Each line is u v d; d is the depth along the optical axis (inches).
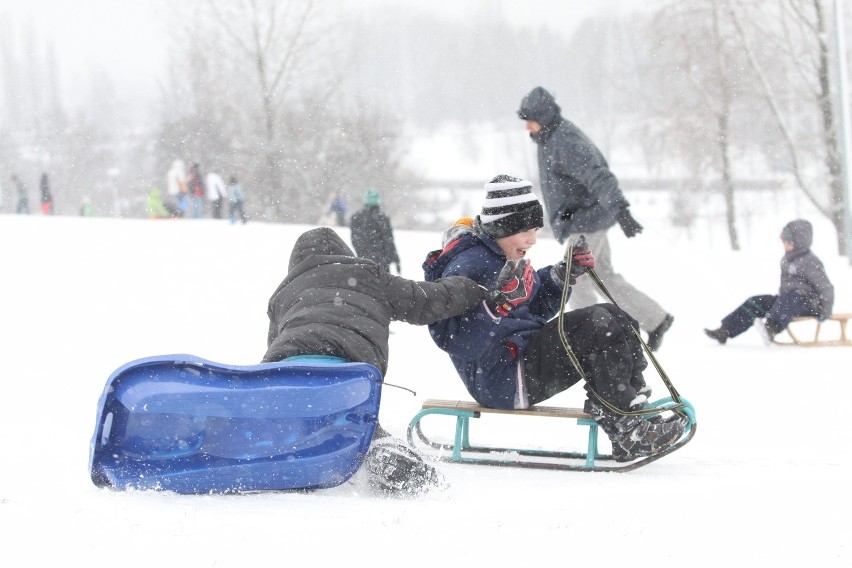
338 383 252.7
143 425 244.5
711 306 879.1
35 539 180.7
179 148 3208.7
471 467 312.3
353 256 301.0
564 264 323.3
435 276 323.0
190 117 3201.3
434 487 259.0
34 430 343.6
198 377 243.1
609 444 356.8
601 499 247.1
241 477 247.4
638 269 1117.1
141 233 1309.1
